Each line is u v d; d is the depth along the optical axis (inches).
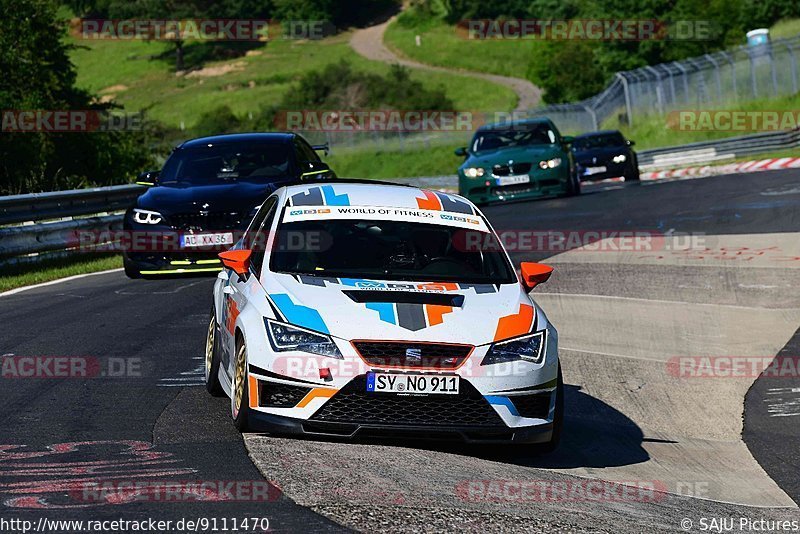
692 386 1307.8
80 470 768.9
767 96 6353.3
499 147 3201.3
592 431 1117.7
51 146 3528.5
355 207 1041.5
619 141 4448.8
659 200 3036.4
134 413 975.0
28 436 882.1
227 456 813.2
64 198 2347.4
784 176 3533.5
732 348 1480.1
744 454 1063.6
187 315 1541.6
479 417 859.4
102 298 1708.9
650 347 1483.8
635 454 1037.8
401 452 849.5
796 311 1665.8
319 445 844.0
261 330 871.7
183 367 1194.0
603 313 1673.2
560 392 914.1
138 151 4013.3
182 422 939.3
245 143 1953.7
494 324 887.1
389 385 840.9
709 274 1951.3
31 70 3634.4
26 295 1765.5
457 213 1065.5
